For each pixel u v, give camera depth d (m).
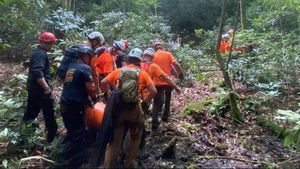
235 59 7.30
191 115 5.02
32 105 4.19
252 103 5.24
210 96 5.89
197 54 9.00
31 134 4.18
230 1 14.54
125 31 9.23
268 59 6.79
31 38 8.23
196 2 15.17
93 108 3.89
